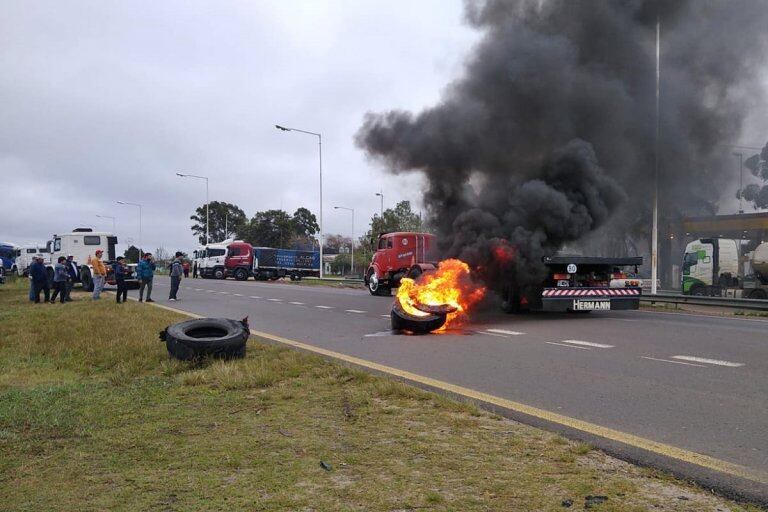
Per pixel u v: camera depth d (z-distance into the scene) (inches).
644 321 564.4
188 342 319.6
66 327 471.5
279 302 827.4
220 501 136.3
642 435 199.0
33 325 497.7
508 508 133.0
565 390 268.7
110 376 292.0
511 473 155.4
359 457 166.9
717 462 170.4
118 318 529.7
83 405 228.8
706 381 286.8
